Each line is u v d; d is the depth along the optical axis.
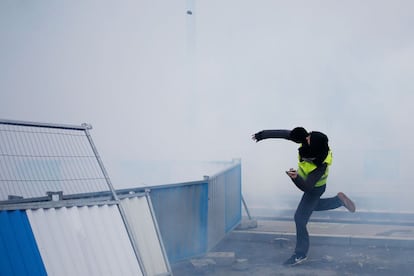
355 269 5.11
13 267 2.90
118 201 3.74
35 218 3.17
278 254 5.78
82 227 3.41
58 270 3.13
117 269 3.50
